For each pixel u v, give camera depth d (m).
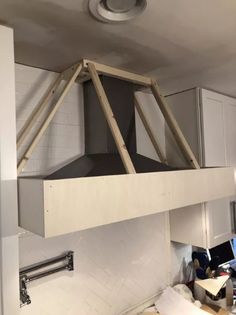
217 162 2.05
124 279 1.82
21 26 1.07
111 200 1.06
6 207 0.97
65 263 1.52
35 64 1.45
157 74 1.67
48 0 0.91
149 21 1.06
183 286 2.10
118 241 1.80
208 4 0.96
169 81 1.82
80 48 1.28
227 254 2.50
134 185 1.14
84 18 1.02
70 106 1.62
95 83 1.34
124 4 0.96
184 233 2.10
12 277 0.98
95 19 1.03
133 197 1.13
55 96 1.56
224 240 2.12
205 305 1.95
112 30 1.12
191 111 2.01
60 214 0.91
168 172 1.29
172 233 2.17
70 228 0.93
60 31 1.12
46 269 1.44
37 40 1.19
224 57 1.44
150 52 1.35
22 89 1.43
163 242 2.12
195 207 2.02
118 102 1.57
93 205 1.00
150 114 2.13
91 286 1.64
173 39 1.22
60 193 0.92
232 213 2.27
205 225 1.97
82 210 0.97
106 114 1.29
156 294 2.02
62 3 0.93
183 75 1.71
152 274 2.02
